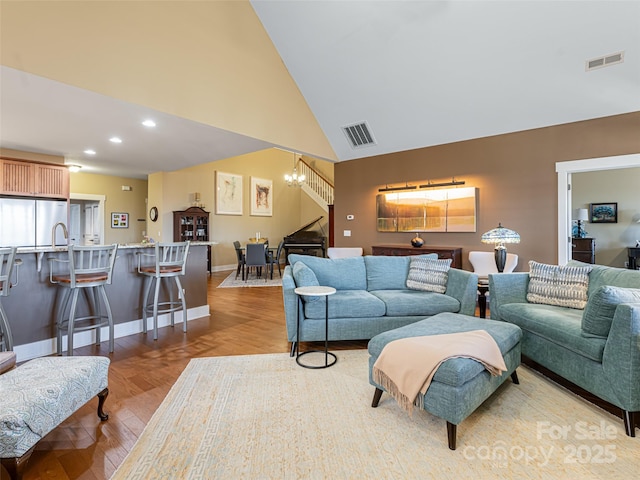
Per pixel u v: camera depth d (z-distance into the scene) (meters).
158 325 4.04
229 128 4.23
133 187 8.12
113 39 3.12
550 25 3.57
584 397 2.35
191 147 5.07
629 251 6.76
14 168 5.14
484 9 3.63
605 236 7.27
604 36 3.49
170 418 2.07
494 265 4.88
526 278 3.36
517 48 3.87
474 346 1.99
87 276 3.07
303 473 1.60
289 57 4.93
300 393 2.38
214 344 3.42
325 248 10.04
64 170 5.69
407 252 5.61
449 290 3.57
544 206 4.69
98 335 3.41
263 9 4.44
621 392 1.93
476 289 3.37
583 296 2.93
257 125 4.64
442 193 5.58
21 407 1.51
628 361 1.90
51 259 3.14
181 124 3.93
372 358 2.22
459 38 3.97
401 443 1.83
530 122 4.68
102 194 7.59
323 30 4.43
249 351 3.22
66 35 2.82
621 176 7.12
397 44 4.26
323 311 3.18
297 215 11.27
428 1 3.73
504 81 4.26
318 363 2.93
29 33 2.62
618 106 4.05
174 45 3.62
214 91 4.04
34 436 1.54
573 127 4.45
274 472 1.61
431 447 1.79
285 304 3.13
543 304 3.11
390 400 2.29
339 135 6.13
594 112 4.23
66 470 1.64
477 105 4.71
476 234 5.30
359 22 4.20
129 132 4.28
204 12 3.91
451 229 5.50
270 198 10.38
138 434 1.92
